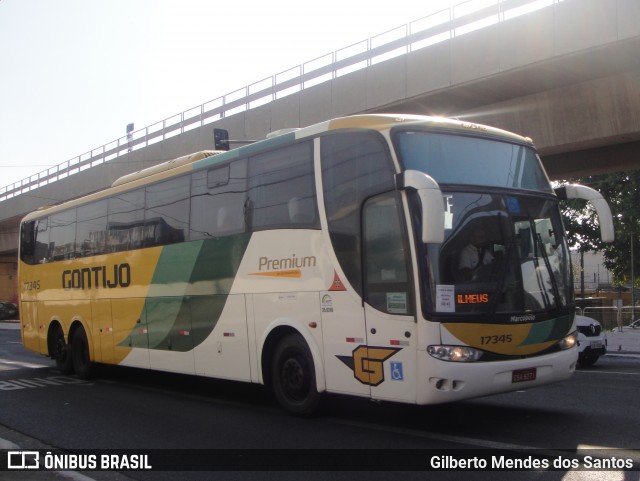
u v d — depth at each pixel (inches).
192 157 434.0
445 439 281.4
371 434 295.0
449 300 271.4
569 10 613.9
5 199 1761.8
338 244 309.0
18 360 722.8
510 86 700.7
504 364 277.4
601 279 2891.2
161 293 434.6
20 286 642.8
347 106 818.2
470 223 287.6
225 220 384.2
